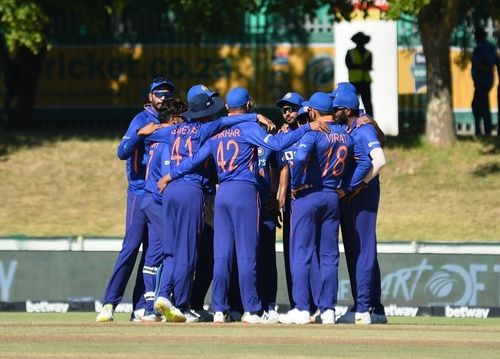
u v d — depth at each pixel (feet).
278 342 113.19
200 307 142.72
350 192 136.46
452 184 253.03
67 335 118.11
